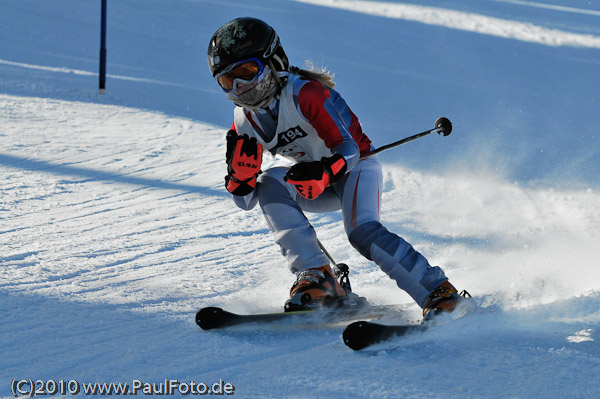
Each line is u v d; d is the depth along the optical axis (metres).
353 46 29.11
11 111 15.03
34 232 7.72
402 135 15.08
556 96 21.31
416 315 5.25
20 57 22.39
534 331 4.73
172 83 20.66
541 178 11.47
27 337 4.58
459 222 8.96
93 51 24.83
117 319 5.07
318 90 5.07
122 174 10.92
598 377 3.89
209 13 34.09
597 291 5.61
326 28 32.62
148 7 34.03
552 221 8.91
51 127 13.93
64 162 11.36
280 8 37.16
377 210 5.35
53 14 30.39
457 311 4.80
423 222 8.97
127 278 6.27
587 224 8.70
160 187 10.30
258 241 7.91
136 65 23.34
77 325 4.88
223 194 10.11
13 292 5.61
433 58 27.97
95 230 7.97
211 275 6.51
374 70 24.41
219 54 4.89
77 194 9.62
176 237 7.88
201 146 13.27
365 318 5.17
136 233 7.95
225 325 4.69
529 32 36.78
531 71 26.27
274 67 5.07
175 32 29.62
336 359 4.25
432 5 44.28
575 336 4.62
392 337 4.42
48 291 5.71
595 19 44.47
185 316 5.21
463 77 24.27
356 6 40.91
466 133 15.42
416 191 10.74
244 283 6.29
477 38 33.25
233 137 5.18
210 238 7.94
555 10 47.88
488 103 19.62
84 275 6.29
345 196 5.35
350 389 3.76
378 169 5.51
